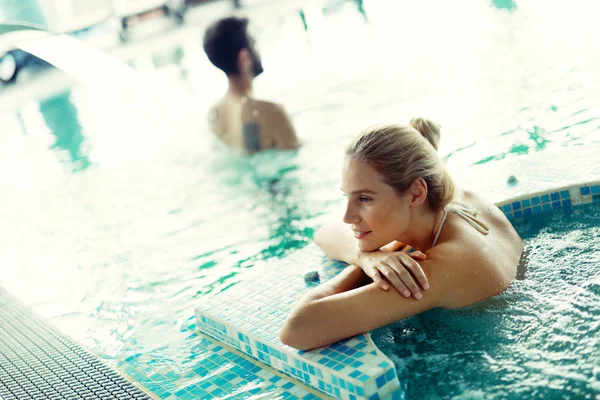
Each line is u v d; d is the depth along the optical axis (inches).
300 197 156.5
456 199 88.2
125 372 87.6
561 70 202.8
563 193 100.8
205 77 347.9
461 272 76.6
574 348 66.6
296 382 75.9
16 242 166.4
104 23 529.0
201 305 94.3
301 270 99.3
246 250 130.5
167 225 157.0
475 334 73.0
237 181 180.5
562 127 152.8
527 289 79.3
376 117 210.1
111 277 130.4
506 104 186.1
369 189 75.3
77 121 309.6
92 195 195.5
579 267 82.3
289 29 414.6
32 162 251.6
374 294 74.2
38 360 96.7
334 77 281.1
